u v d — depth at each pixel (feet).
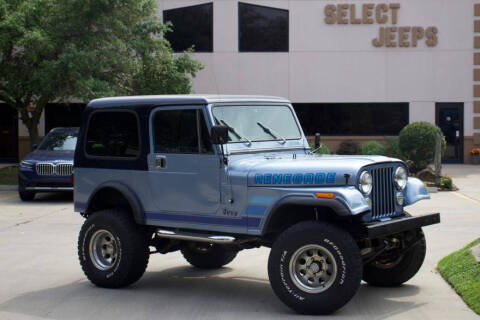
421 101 85.61
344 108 86.53
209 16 85.97
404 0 84.74
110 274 24.76
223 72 86.33
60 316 21.62
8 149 90.53
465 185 63.62
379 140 86.07
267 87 86.48
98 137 25.70
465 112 85.61
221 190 22.44
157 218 24.11
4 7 59.62
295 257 20.68
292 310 21.81
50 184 52.26
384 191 22.06
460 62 85.15
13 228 40.24
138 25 68.54
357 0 85.25
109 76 65.72
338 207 19.80
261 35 86.12
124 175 24.84
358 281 19.93
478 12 84.48
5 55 63.82
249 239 22.65
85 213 26.35
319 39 85.81
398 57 85.46
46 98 65.82
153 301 23.32
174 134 23.67
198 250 28.07
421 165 67.77
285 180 21.20
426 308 21.81
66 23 62.28
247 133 24.04
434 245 32.99
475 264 25.21
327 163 21.21
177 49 86.53
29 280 26.81
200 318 21.11
